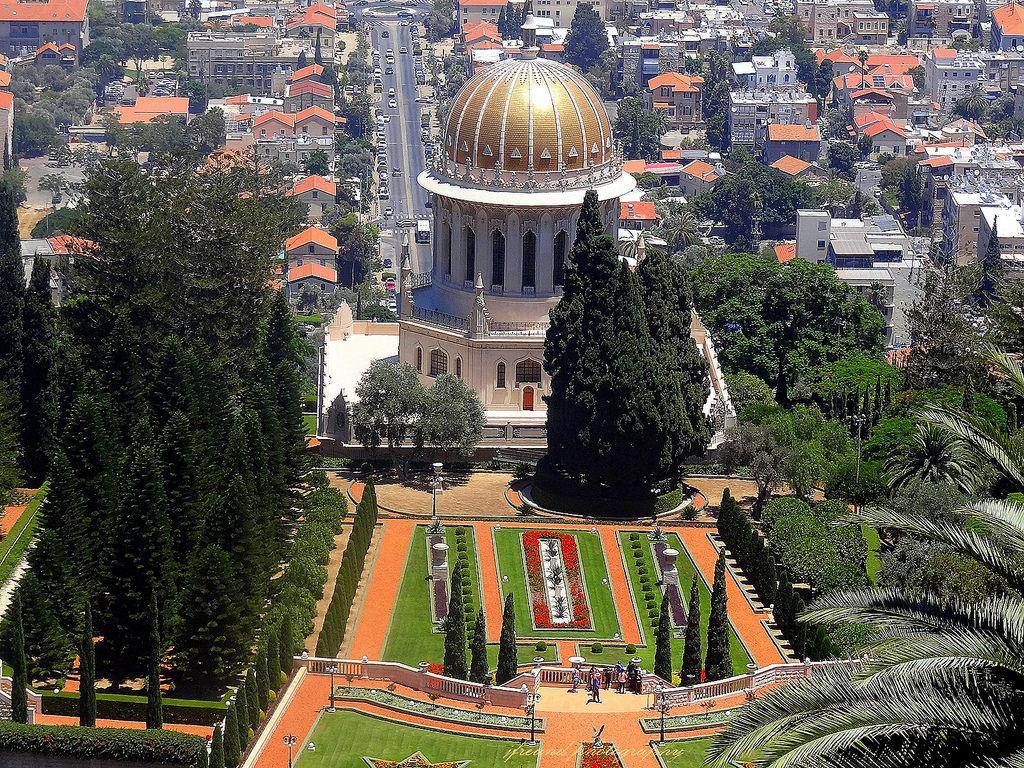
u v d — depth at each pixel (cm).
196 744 18112
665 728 19050
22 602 19712
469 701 19662
